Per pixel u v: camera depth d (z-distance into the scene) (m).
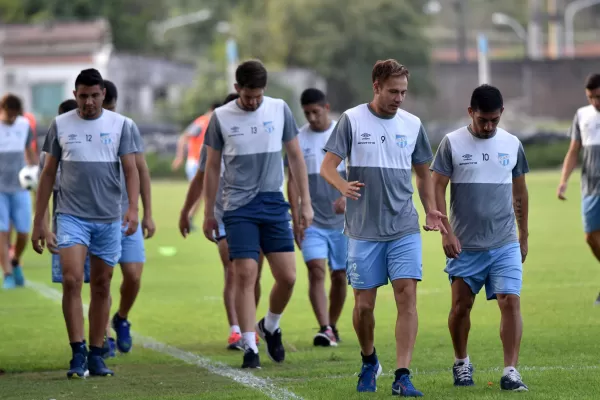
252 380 21.75
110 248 23.14
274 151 23.62
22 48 169.12
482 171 20.31
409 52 180.50
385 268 20.11
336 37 173.88
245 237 23.36
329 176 19.97
